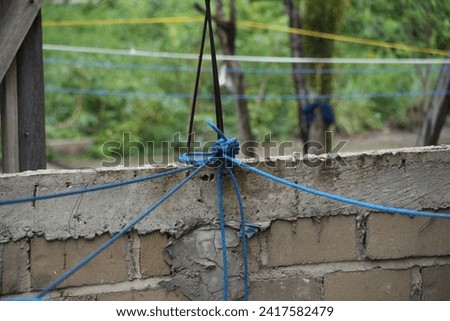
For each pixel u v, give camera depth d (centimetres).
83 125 1491
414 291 503
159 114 1505
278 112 1571
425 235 500
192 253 478
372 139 1516
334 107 1503
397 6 1197
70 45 1669
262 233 483
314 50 995
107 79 1598
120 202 466
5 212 452
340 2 984
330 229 489
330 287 493
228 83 1116
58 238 460
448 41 1081
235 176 477
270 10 1756
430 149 498
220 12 1086
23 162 609
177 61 1628
